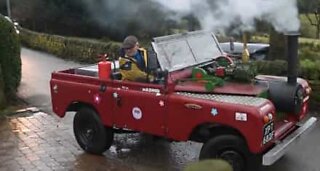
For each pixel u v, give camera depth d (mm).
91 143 7164
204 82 6320
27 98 10820
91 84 6980
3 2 24094
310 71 9445
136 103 6477
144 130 6484
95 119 7035
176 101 6105
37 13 21547
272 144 5941
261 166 6480
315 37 13203
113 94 6703
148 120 6414
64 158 7043
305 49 11727
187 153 7203
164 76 6230
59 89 7367
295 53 6270
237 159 5902
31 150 7375
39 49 19078
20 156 7133
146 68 6551
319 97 9094
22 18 22469
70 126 8547
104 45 15438
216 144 5973
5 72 10242
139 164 6797
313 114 8844
